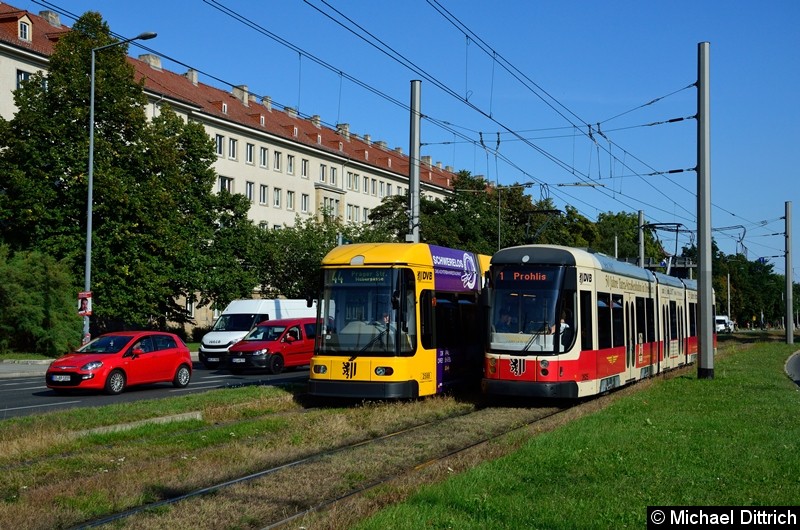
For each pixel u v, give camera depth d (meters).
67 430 13.36
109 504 8.55
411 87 24.62
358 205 83.38
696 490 8.64
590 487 8.77
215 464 10.66
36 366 33.50
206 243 50.53
